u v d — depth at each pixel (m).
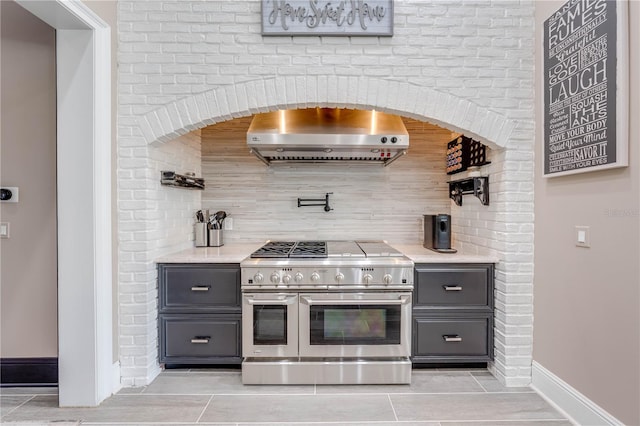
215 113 2.22
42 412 1.94
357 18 2.19
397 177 3.13
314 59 2.21
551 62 2.02
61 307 1.98
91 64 1.97
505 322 2.23
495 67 2.23
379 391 2.15
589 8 1.72
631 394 1.54
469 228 2.73
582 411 1.80
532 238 2.22
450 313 2.33
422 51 2.22
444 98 2.22
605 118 1.62
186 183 2.62
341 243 2.92
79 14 1.84
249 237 3.12
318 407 1.98
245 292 2.24
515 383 2.21
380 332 2.24
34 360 2.20
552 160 2.01
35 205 2.18
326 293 2.23
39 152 2.17
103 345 2.05
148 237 2.23
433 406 1.99
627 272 1.56
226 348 2.33
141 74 2.21
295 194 3.12
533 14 2.23
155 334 2.31
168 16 2.21
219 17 2.21
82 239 1.98
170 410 1.95
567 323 1.92
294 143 2.42
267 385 2.22
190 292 2.33
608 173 1.65
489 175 2.44
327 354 2.23
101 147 2.03
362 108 2.28
